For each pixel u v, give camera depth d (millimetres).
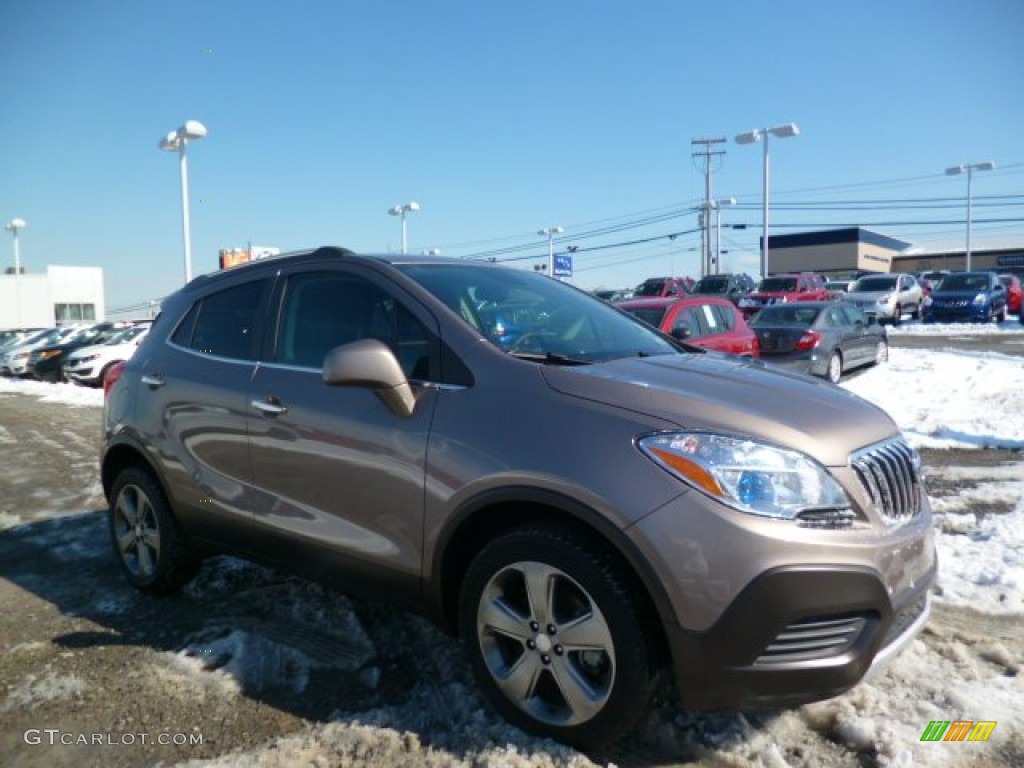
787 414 2773
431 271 3666
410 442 3070
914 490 2957
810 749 2762
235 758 2793
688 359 3486
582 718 2680
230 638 3768
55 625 4035
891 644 2686
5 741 2967
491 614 2883
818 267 73500
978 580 4184
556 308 3809
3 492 7227
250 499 3709
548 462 2715
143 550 4426
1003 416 9094
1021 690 3105
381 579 3221
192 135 20750
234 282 4199
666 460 2576
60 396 16719
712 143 54188
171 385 4156
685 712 2992
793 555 2443
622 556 2621
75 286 57156
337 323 3605
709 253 54156
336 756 2783
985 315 25719
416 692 3227
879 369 14250
